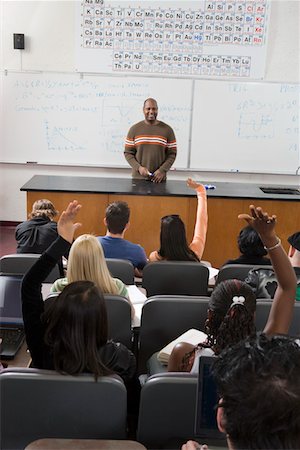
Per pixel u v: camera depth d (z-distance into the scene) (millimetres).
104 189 4555
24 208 6043
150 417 1497
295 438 638
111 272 2693
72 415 1465
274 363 684
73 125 5781
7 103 5727
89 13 5496
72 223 1732
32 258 2678
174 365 1705
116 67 5633
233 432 664
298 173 5945
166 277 2682
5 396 1441
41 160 5883
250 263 2869
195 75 5668
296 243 2402
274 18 5527
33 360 1761
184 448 1212
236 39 5578
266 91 5723
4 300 2107
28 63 5637
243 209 4586
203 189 3469
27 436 1496
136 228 4633
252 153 5898
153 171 5180
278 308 1502
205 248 4711
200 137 5840
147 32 5539
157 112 5281
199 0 5449
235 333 1529
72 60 5625
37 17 5516
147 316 2188
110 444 1354
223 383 696
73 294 1510
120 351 1726
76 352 1467
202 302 2168
